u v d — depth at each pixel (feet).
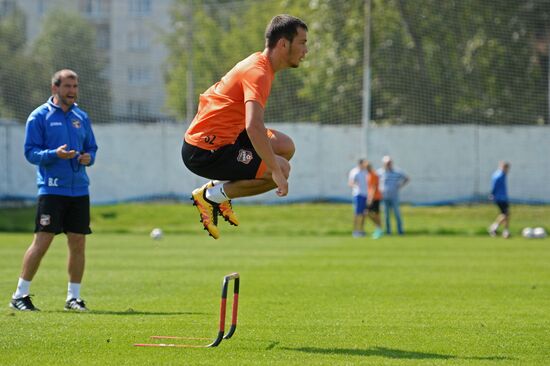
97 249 244.83
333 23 380.37
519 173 370.12
